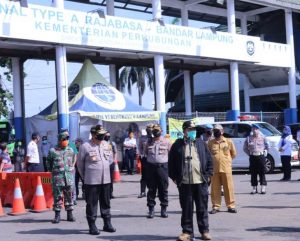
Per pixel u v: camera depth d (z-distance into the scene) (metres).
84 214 12.15
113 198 14.83
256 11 35.56
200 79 43.19
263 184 14.41
